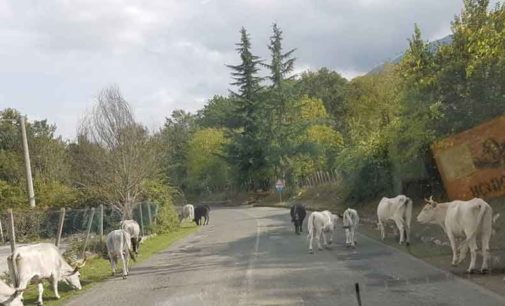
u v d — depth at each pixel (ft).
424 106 67.51
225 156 231.30
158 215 115.85
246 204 226.99
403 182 82.43
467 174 65.05
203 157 280.51
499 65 59.06
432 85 65.57
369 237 72.18
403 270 44.86
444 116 65.26
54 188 121.29
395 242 63.98
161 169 123.75
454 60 64.23
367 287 38.96
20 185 142.72
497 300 31.81
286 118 221.66
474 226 40.16
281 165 213.66
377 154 92.89
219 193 281.95
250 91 225.56
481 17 63.62
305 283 42.86
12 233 53.93
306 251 63.36
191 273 54.29
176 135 335.26
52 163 172.55
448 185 67.67
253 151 221.25
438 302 32.60
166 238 100.63
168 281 50.83
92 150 108.06
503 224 50.90
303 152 209.05
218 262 60.64
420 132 67.72
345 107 199.00
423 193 80.02
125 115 112.27
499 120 61.00
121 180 103.96
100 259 72.64
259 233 91.97
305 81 278.26
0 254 74.59
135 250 73.77
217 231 106.73
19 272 44.73
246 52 224.74
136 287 49.49
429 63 67.56
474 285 36.37
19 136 200.64
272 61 221.66
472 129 63.41
